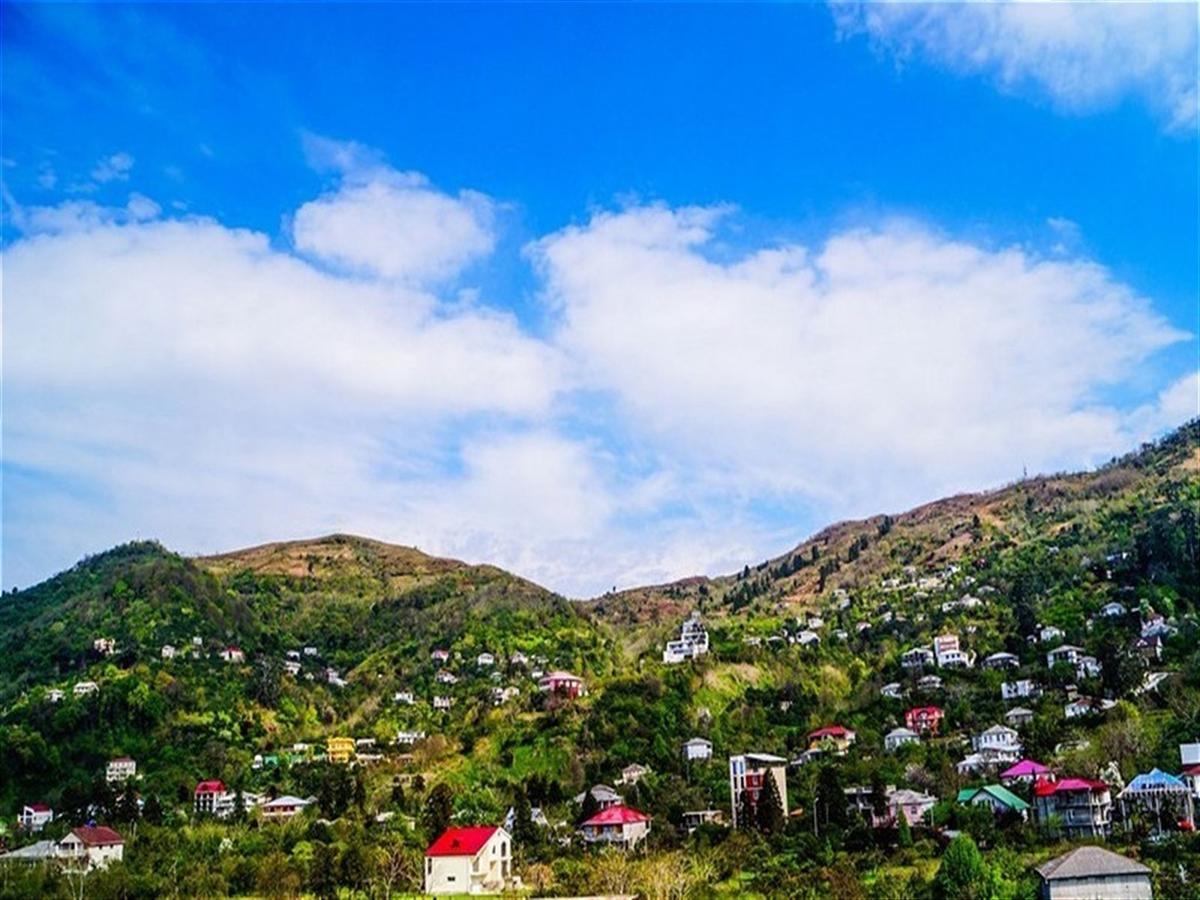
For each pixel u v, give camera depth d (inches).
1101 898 3462.1
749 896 3986.2
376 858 4699.8
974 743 6363.2
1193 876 3678.6
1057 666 7500.0
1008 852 4185.5
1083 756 5551.2
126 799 6515.8
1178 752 5319.9
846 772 6097.4
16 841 6082.7
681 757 7165.4
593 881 4463.6
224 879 4626.0
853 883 3863.2
